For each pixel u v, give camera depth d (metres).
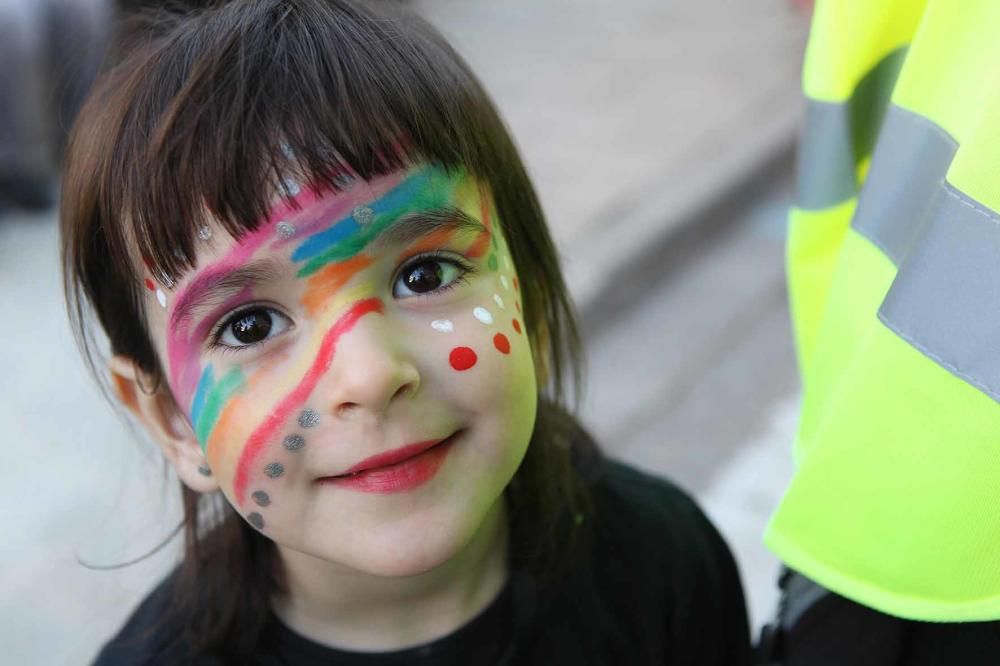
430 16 5.96
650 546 1.24
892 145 0.87
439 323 0.90
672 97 4.97
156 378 1.01
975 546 0.75
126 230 0.93
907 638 0.92
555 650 1.13
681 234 3.86
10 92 3.74
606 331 3.35
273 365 0.87
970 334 0.72
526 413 0.95
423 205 0.89
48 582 2.34
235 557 1.10
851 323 0.91
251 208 0.84
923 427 0.76
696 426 2.90
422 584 1.06
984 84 0.77
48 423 2.84
